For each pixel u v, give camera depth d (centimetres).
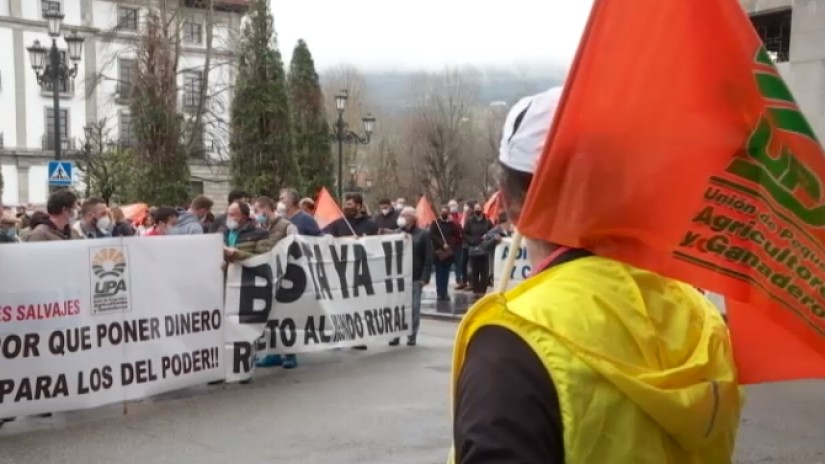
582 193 121
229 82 4541
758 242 121
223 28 4825
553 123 122
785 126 120
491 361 111
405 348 1038
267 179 3259
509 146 136
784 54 1527
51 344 654
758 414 698
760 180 119
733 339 146
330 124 5191
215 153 4616
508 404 107
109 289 691
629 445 109
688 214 119
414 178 5428
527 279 127
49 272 653
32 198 5778
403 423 664
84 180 3041
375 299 1000
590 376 110
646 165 119
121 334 699
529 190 124
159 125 2930
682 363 121
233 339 799
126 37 3953
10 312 632
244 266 807
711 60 118
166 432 636
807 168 121
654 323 122
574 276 121
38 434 630
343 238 951
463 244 1852
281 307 871
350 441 612
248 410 705
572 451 107
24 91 5722
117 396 695
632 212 120
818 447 598
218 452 584
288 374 866
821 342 125
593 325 114
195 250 759
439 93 5566
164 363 732
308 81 4756
